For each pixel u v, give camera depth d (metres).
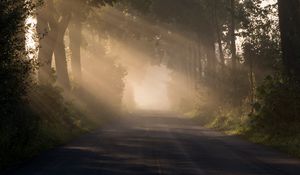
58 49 42.62
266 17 41.44
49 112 30.09
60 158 19.75
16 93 18.47
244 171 16.05
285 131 26.23
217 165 17.61
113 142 27.52
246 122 35.12
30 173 15.75
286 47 30.22
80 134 33.06
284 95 27.89
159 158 19.83
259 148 23.98
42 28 35.69
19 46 18.12
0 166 17.25
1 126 19.50
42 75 33.81
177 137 31.73
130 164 17.89
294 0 30.53
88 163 18.17
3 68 17.70
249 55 41.81
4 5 17.44
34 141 22.67
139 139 29.84
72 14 44.06
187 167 17.06
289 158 19.67
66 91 42.59
